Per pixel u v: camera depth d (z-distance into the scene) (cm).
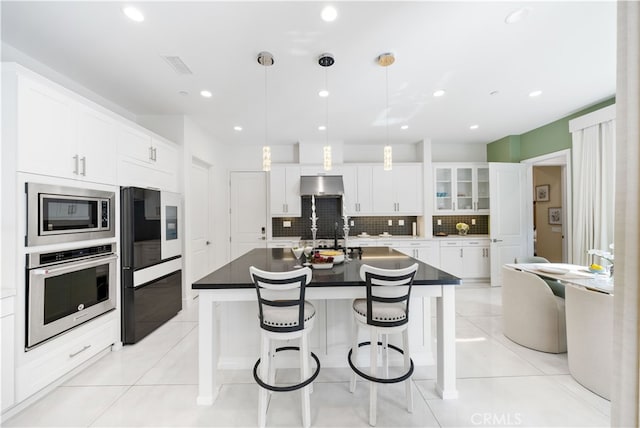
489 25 194
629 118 84
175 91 296
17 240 170
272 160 530
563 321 240
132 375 210
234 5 172
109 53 225
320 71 255
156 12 178
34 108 180
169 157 342
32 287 176
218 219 495
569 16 186
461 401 180
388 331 165
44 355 184
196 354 244
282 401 182
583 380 193
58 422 162
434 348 257
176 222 338
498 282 461
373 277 162
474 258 480
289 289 172
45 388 187
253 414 171
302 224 529
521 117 388
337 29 197
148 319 281
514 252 467
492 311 345
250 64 243
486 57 236
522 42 215
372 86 288
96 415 168
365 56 232
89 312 220
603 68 256
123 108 342
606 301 181
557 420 163
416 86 289
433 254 480
